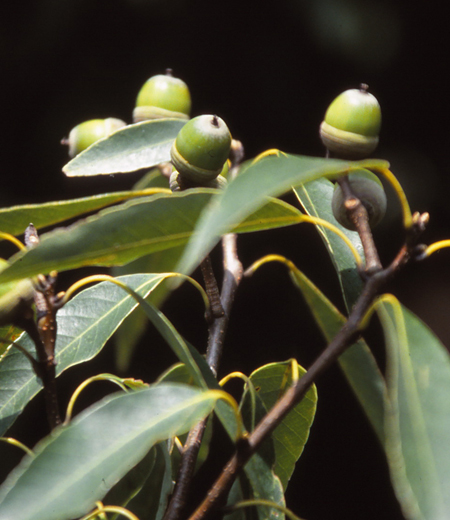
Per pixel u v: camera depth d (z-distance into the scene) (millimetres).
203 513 435
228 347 962
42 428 810
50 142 963
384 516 946
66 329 478
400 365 430
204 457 492
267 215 449
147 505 466
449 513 417
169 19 971
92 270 817
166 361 864
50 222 457
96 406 430
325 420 970
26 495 423
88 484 424
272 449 456
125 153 498
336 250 480
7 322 438
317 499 955
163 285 509
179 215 440
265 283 977
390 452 423
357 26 931
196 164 460
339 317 467
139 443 428
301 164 420
